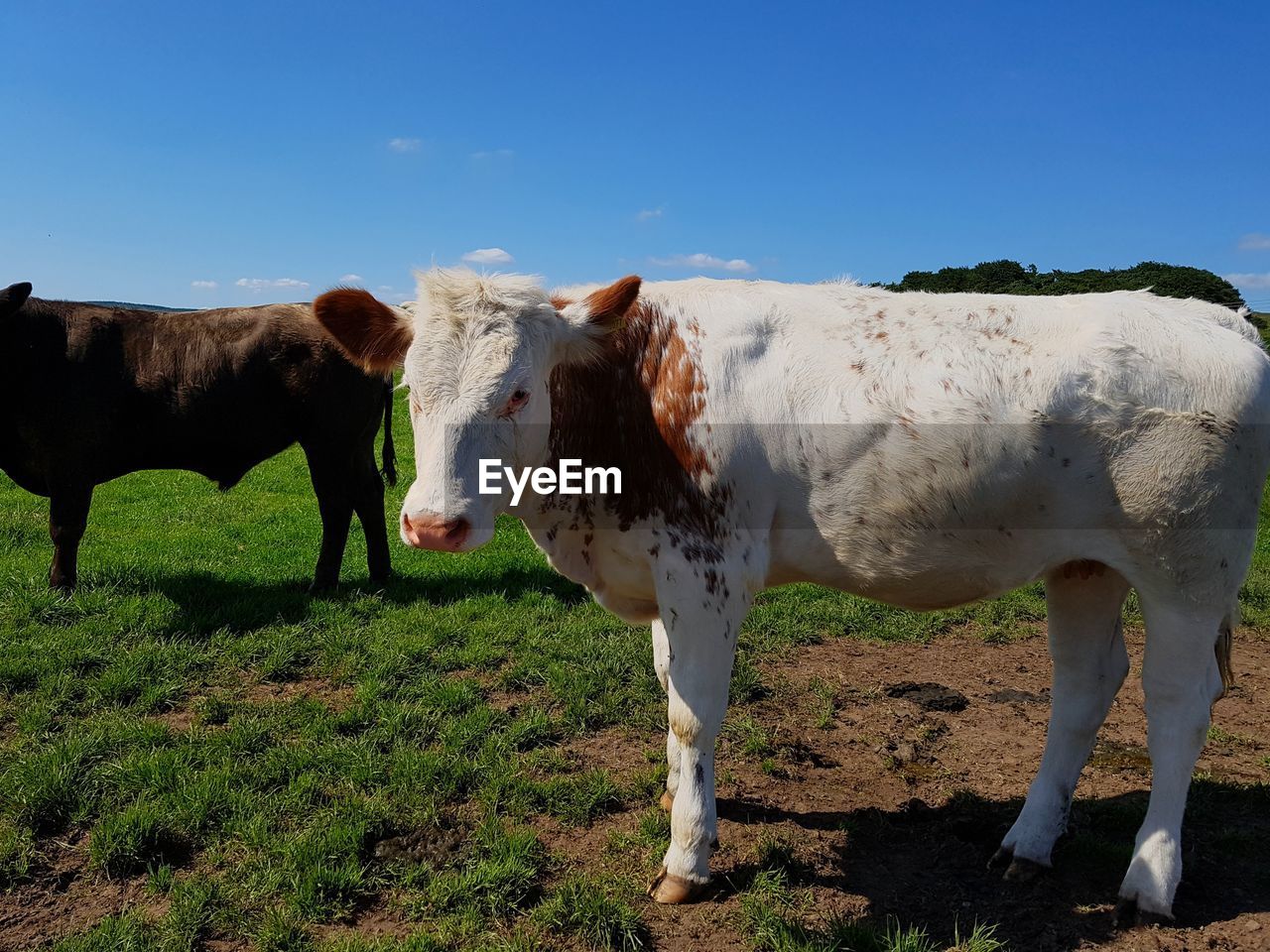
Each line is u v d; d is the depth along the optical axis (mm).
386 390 8305
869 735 5180
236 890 3520
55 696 5195
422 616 6855
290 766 4473
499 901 3430
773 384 3463
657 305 3666
